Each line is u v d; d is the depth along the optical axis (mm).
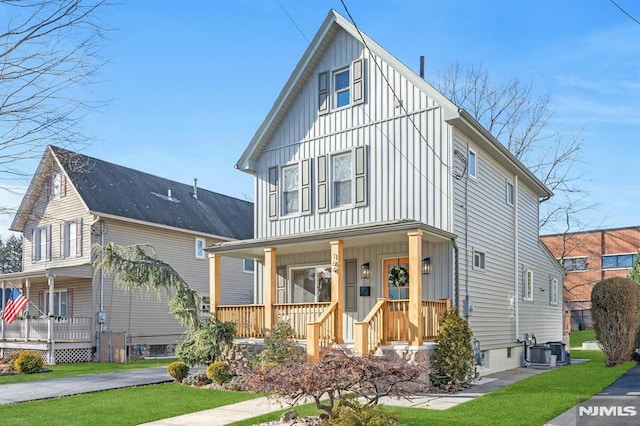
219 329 15133
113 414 10266
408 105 15602
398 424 8242
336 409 7953
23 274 23375
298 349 14273
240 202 34844
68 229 25156
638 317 17953
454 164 14812
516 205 19609
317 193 17109
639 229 35406
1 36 7965
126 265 15891
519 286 19484
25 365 17328
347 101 17000
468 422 8961
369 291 15859
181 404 11219
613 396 11156
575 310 36688
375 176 16000
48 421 9711
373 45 16328
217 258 16625
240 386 13016
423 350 12664
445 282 14586
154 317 25766
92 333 23047
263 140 18469
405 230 13148
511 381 14375
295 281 17750
